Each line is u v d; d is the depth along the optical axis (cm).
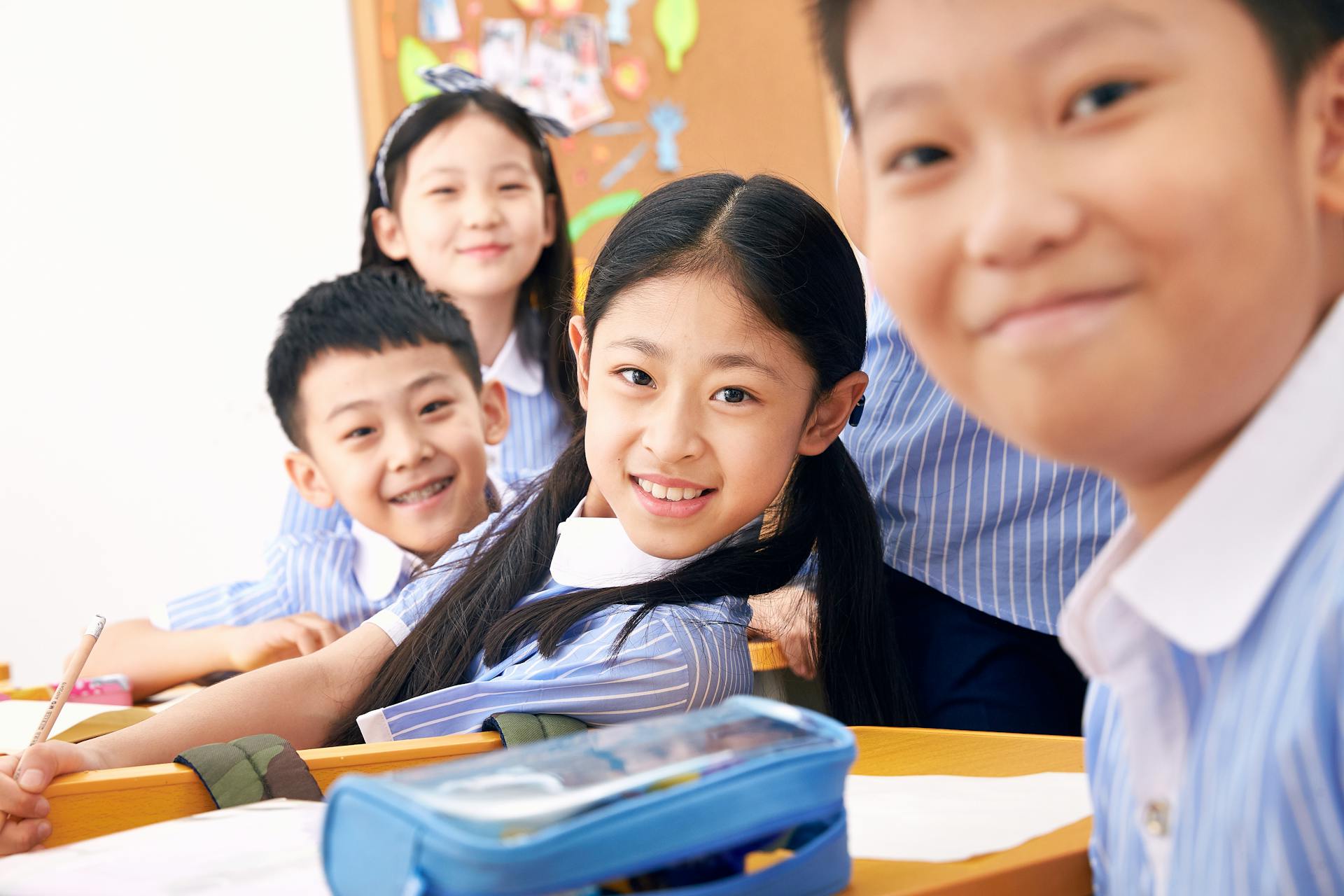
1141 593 37
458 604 101
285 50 266
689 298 86
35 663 244
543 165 197
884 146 36
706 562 92
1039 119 33
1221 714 36
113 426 252
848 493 100
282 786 68
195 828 57
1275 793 33
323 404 151
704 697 84
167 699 151
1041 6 32
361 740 96
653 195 93
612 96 279
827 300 88
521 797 39
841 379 92
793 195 91
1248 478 35
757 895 42
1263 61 33
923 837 52
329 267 270
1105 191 32
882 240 37
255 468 262
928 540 112
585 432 95
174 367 256
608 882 41
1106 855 47
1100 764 48
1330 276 37
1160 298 32
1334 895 32
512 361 192
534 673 86
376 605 155
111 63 254
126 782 68
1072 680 111
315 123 268
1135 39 32
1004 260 33
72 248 251
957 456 110
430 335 153
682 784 40
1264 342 33
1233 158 32
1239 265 32
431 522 151
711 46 290
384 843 39
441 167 189
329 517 173
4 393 245
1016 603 110
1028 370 33
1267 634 35
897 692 101
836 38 38
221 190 261
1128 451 35
